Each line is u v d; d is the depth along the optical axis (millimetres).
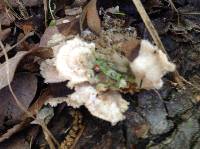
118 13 162
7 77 137
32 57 148
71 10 162
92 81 140
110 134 142
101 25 158
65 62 143
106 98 138
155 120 143
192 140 142
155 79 137
